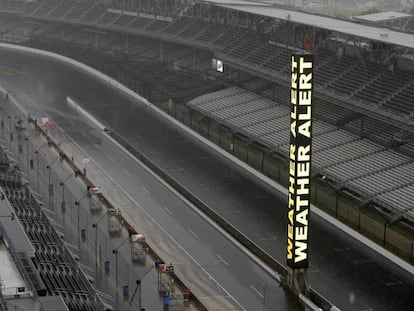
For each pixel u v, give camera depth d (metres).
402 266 184.00
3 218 180.50
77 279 166.00
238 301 169.50
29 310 134.88
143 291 172.38
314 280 178.25
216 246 197.75
